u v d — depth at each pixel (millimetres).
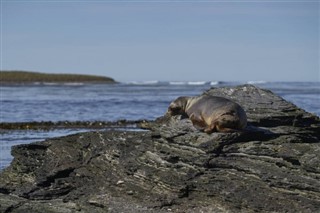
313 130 21141
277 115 21422
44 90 143625
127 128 49656
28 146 24641
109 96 108438
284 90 134125
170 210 18703
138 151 21234
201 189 18766
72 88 165500
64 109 75062
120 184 20344
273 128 20875
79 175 22250
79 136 24344
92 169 22312
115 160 21656
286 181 17859
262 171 18422
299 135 20422
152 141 21422
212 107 20734
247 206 17781
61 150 23891
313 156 18469
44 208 19766
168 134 20891
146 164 20453
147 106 79062
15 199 20516
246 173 18703
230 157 19500
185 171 19438
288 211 17281
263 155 19125
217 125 20172
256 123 21219
